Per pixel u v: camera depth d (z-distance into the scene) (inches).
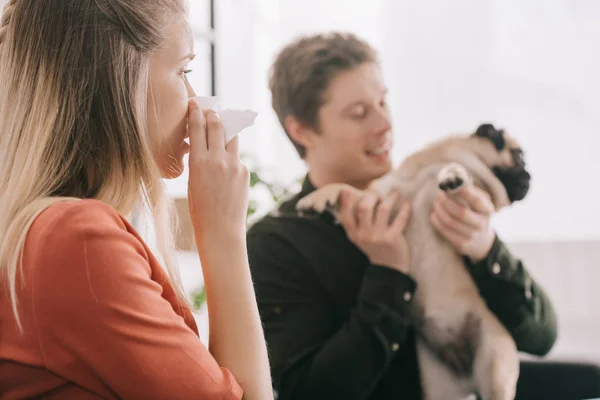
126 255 26.3
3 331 26.9
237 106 93.1
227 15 94.2
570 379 86.5
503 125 87.8
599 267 86.7
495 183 87.4
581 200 87.3
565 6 88.0
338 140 88.3
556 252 87.2
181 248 69.1
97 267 25.3
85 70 29.6
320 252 88.5
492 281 87.0
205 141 33.2
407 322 87.3
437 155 87.7
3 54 31.2
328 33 89.2
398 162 88.4
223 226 32.5
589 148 87.4
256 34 92.6
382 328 87.2
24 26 30.5
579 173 87.4
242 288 32.1
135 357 25.1
